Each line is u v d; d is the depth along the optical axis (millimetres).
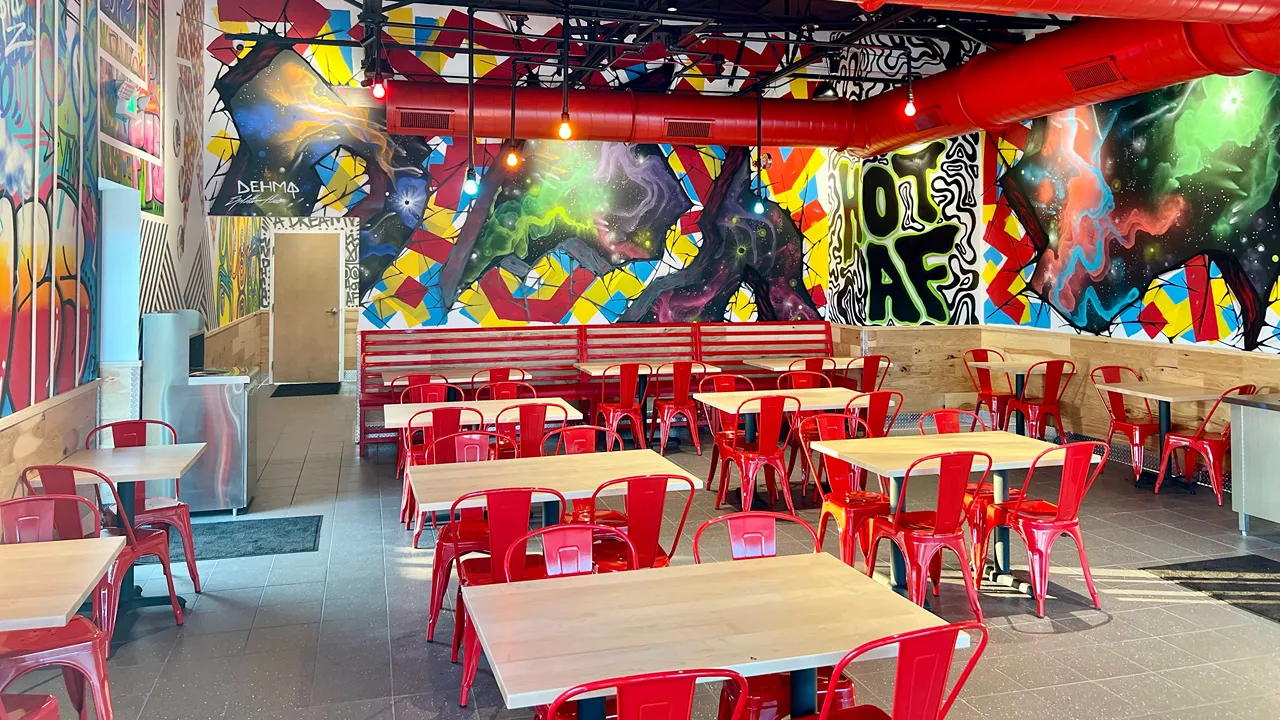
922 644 2375
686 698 2160
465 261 10336
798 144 9586
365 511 7328
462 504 4062
